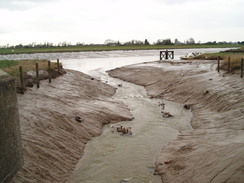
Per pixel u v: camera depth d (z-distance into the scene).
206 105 18.73
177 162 10.20
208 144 10.79
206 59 41.06
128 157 11.43
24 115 12.86
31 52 111.12
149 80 32.03
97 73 43.12
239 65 24.06
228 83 20.94
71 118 14.52
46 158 10.01
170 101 22.39
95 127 14.79
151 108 19.98
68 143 11.98
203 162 9.37
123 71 41.44
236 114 14.67
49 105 15.61
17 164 6.07
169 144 12.54
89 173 10.05
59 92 19.69
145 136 13.94
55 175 9.39
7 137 5.52
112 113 17.33
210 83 22.48
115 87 30.00
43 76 22.80
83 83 25.94
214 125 14.27
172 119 16.98
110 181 9.48
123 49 140.12
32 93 17.58
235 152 9.03
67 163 10.47
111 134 14.25
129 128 15.04
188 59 44.88
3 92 5.34
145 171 10.23
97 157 11.43
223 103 17.31
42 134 11.59
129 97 24.47
